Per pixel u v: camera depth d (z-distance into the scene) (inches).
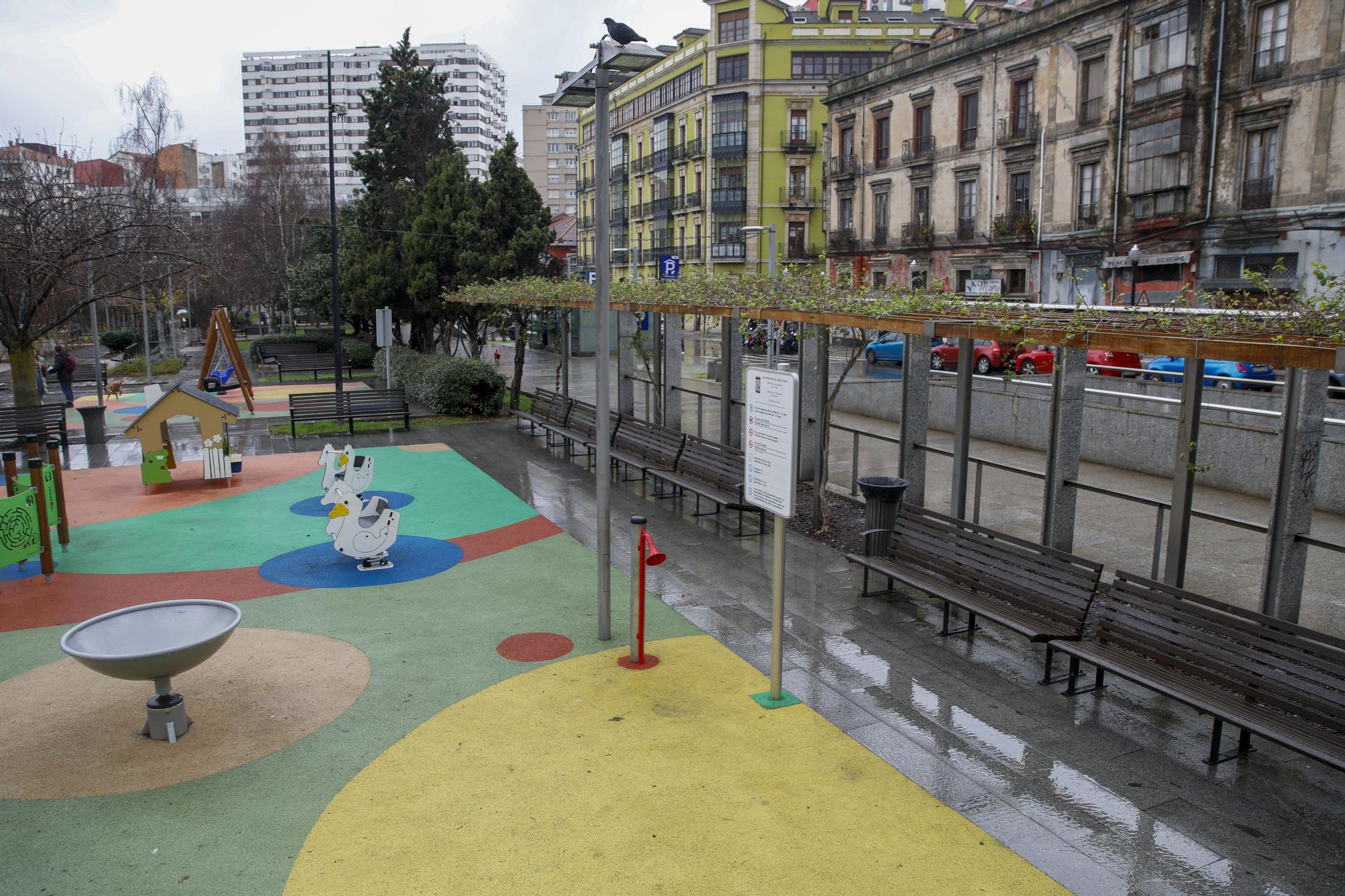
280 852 188.5
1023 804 204.5
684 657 289.4
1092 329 248.5
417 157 1273.4
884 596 349.1
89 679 278.5
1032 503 517.7
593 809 202.7
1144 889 174.2
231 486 555.5
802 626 316.8
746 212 2132.1
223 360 1134.4
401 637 309.3
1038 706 254.7
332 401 730.8
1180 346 220.7
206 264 812.0
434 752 229.5
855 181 1755.7
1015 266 1384.1
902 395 418.3
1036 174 1338.6
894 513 358.3
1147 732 239.6
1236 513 492.7
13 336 725.9
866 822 197.3
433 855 186.7
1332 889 174.7
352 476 468.4
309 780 216.8
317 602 346.3
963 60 1456.7
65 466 632.4
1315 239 987.9
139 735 240.2
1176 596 242.7
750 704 255.4
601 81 282.8
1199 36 1077.1
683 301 488.1
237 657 292.5
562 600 347.6
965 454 366.6
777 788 210.8
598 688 266.8
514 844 190.2
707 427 831.1
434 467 607.2
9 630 320.2
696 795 208.4
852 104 1742.1
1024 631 265.4
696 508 484.4
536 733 239.0
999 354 1019.3
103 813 203.6
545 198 5753.0
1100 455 636.1
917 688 266.1
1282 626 215.0
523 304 743.7
